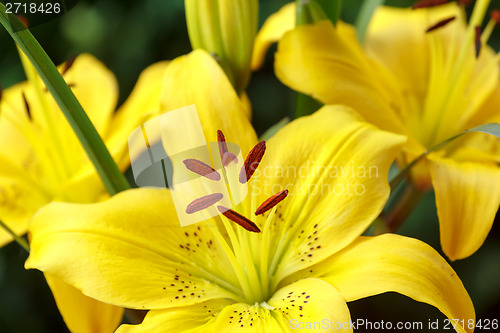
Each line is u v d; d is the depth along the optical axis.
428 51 0.57
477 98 0.55
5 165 0.55
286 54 0.49
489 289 0.98
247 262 0.45
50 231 0.44
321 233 0.45
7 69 0.94
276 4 0.96
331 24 0.50
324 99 0.48
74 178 0.52
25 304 1.00
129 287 0.44
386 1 0.96
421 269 0.43
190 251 0.46
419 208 0.95
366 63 0.52
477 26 0.52
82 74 0.56
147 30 1.00
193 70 0.47
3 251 0.95
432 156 0.49
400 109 0.54
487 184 0.47
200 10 0.47
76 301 0.46
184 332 0.43
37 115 0.55
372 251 0.44
